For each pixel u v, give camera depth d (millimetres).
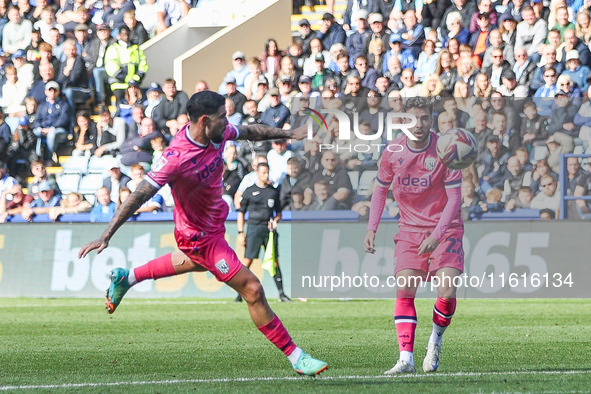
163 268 8039
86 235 22562
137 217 22344
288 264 20625
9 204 24641
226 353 11570
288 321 16047
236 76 26797
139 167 23953
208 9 29391
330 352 11500
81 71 27469
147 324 15781
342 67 26078
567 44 24453
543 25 24766
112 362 10688
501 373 9062
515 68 25031
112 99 27922
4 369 10070
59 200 25031
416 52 26156
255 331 14531
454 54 25375
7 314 17875
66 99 26969
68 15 29297
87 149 26125
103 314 17797
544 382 8227
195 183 7355
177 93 25516
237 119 24844
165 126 25359
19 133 26500
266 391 7691
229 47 28000
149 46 29078
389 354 11250
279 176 22562
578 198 19734
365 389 7719
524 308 18047
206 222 7633
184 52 29516
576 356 10859
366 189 19375
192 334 14109
